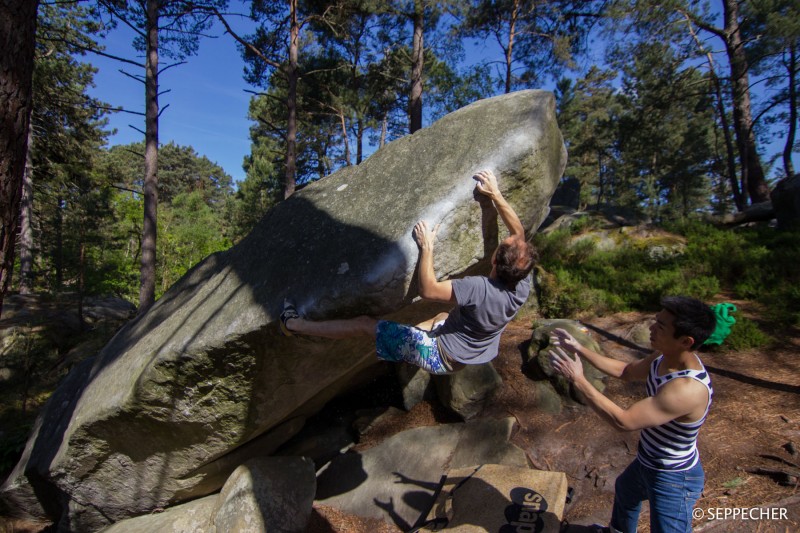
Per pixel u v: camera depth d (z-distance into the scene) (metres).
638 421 2.19
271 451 4.48
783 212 10.88
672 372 2.23
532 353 5.07
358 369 4.61
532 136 2.99
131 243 24.48
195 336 3.29
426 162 3.26
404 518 3.81
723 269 7.81
